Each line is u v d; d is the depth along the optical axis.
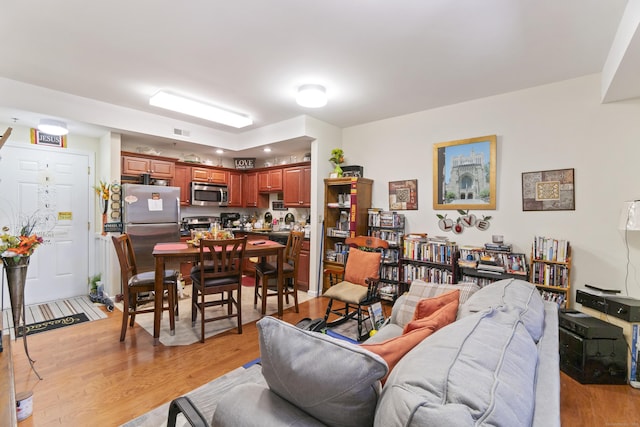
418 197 3.86
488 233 3.31
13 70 2.76
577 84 2.82
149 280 2.82
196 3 1.85
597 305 2.43
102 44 2.32
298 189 4.95
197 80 2.94
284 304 3.85
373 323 2.59
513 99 3.17
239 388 1.01
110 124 3.62
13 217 3.57
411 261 3.62
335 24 2.05
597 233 2.73
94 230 4.17
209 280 2.82
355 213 3.98
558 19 1.97
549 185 2.96
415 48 2.35
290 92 3.22
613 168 2.67
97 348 2.56
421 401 0.61
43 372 2.18
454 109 3.56
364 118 4.14
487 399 0.63
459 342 0.86
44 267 3.80
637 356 2.16
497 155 3.26
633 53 1.87
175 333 2.90
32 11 1.93
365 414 0.77
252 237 5.32
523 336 0.99
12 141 3.55
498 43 2.27
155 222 4.05
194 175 5.13
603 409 1.90
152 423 1.68
